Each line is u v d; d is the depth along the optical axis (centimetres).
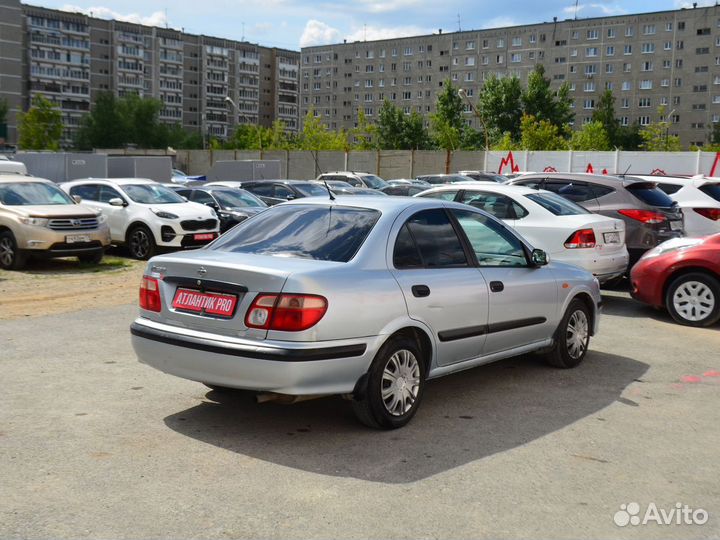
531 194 1023
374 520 360
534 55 11156
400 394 496
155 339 483
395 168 4438
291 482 405
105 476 408
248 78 14350
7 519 353
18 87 11206
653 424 525
